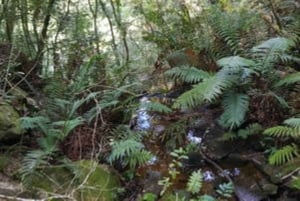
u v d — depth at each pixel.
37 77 5.43
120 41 6.73
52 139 4.14
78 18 5.98
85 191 3.93
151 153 4.36
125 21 6.77
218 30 4.71
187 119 4.61
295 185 3.63
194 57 5.14
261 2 5.60
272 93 4.12
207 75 4.45
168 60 5.25
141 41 6.68
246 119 4.32
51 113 4.54
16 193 3.75
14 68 5.07
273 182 3.82
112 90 4.98
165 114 4.77
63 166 4.04
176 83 5.18
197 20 5.64
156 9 6.32
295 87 4.38
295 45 4.68
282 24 5.12
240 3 5.71
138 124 4.71
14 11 5.49
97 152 4.37
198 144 4.35
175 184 4.05
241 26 4.68
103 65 5.34
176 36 5.66
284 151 3.79
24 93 4.89
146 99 5.11
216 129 4.43
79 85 4.80
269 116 4.27
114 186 4.09
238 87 4.31
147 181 4.12
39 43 5.65
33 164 3.82
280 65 4.71
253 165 4.03
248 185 3.90
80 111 4.76
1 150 4.18
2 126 4.16
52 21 5.93
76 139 4.44
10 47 5.31
